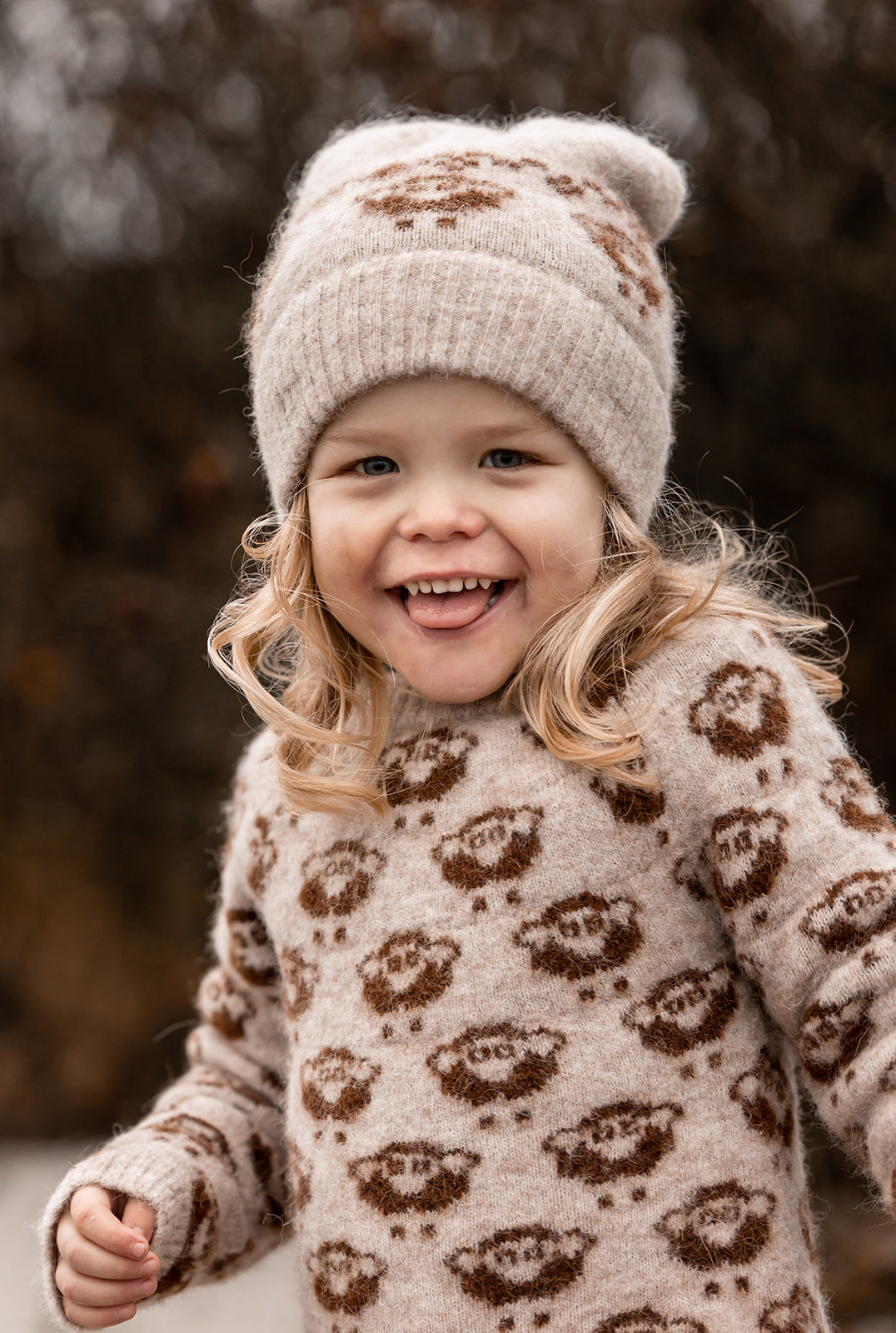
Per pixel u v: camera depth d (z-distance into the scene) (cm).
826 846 138
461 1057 142
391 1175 142
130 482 467
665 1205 138
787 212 401
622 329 155
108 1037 455
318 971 156
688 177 405
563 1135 139
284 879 165
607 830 144
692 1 406
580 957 142
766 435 410
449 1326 137
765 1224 141
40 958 462
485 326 146
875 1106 130
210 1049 187
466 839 148
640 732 145
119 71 445
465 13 422
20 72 448
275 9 438
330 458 154
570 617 150
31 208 463
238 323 453
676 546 177
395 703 164
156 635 464
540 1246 137
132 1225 154
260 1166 173
